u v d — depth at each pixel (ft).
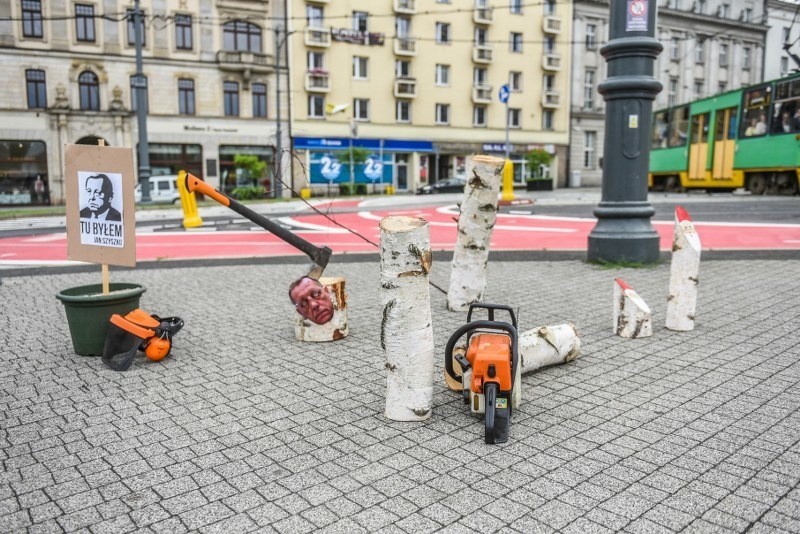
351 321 22.81
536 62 177.47
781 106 79.10
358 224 61.05
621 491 10.41
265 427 13.35
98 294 18.79
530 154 166.20
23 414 14.28
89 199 18.75
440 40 165.37
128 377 16.78
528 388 15.42
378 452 12.04
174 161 139.33
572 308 23.53
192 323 22.91
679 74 192.44
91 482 11.07
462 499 10.23
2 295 28.55
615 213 32.89
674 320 20.30
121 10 131.34
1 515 10.02
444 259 37.42
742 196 84.94
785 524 9.37
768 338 19.12
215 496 10.51
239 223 64.28
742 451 11.78
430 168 169.99
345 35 152.25
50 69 127.85
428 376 13.47
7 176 127.13
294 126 149.07
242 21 142.31
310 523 9.62
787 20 201.87
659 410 13.84
